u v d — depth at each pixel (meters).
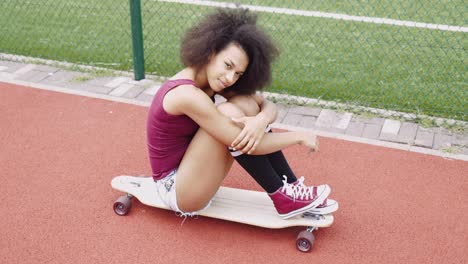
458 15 7.16
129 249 3.04
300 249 3.05
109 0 7.74
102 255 2.99
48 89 4.91
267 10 7.35
